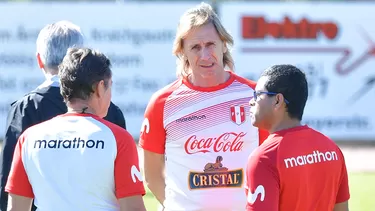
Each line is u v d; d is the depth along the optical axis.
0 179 15.64
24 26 57.69
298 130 13.83
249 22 58.88
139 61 58.75
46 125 13.75
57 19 57.94
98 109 13.95
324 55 59.16
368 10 59.31
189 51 16.38
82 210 13.09
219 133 16.22
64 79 13.69
